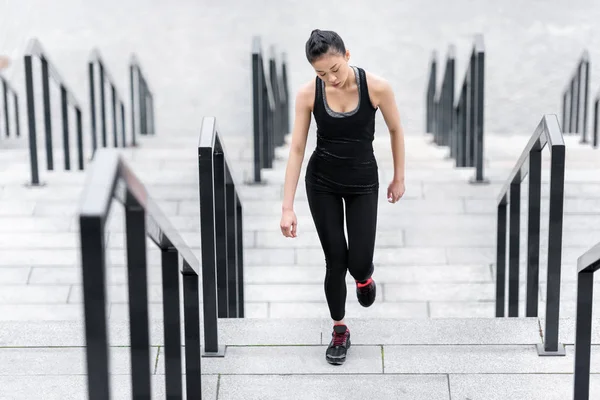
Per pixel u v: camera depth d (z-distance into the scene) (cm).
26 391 442
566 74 1327
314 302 707
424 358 469
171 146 1143
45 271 722
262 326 499
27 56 873
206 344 471
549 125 464
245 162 1020
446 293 716
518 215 561
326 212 453
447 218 830
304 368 462
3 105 1295
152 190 888
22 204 835
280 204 864
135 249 282
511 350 475
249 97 1338
